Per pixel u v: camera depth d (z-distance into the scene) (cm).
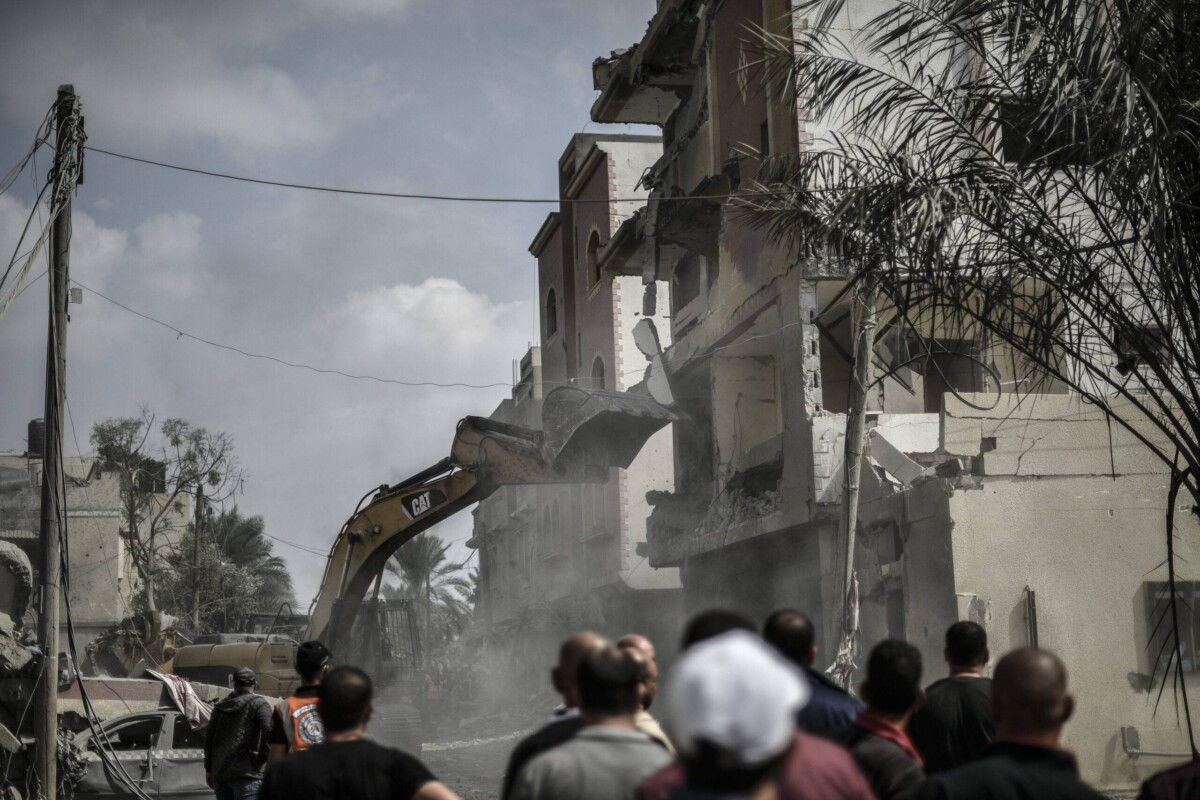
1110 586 1498
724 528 2212
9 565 1717
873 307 1052
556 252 4288
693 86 2758
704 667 240
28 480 4047
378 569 2053
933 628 1506
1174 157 836
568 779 339
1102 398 981
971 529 1484
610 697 355
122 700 1354
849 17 1920
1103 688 1469
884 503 1664
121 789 1248
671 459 3341
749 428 2336
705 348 2398
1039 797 343
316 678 682
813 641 482
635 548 3253
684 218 2445
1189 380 859
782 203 1073
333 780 417
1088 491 1516
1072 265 909
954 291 913
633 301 3528
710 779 239
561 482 2000
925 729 538
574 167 4131
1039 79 904
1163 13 821
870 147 1822
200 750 1313
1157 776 386
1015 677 366
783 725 237
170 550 5419
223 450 4709
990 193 903
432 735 2958
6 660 1250
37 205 1295
